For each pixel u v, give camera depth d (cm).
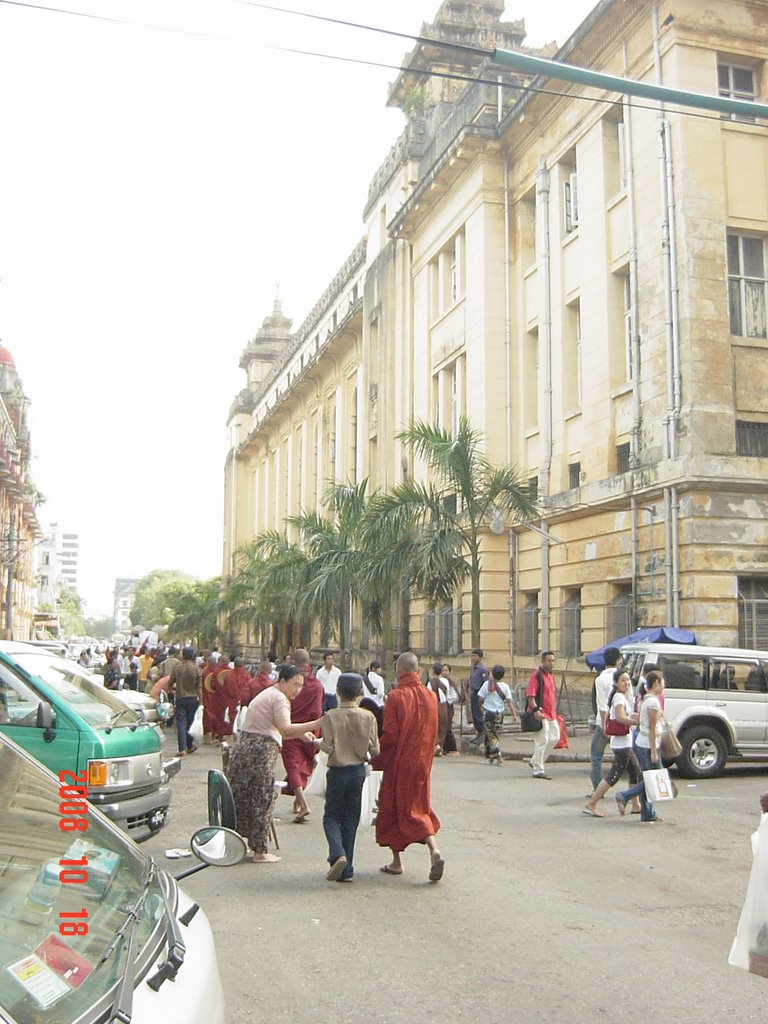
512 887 814
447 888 809
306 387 5388
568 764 1727
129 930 275
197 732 1795
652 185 2061
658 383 2012
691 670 1522
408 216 3344
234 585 4194
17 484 6312
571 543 2353
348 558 2602
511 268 2775
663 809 1219
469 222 2905
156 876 334
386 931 680
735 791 1380
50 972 240
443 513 2192
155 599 14488
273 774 926
